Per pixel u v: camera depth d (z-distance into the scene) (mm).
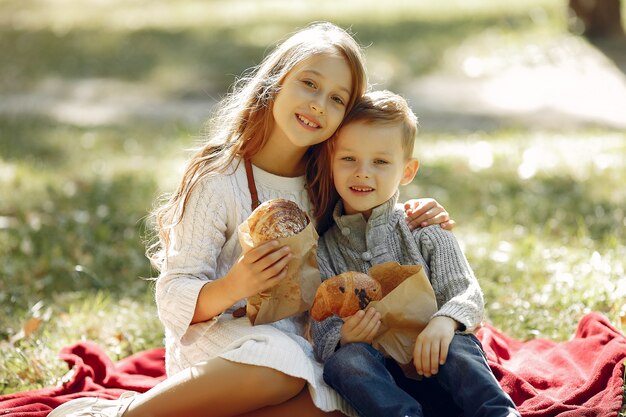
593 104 13883
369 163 3967
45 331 5156
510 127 12047
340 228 4094
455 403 3660
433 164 9422
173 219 3930
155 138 11898
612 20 17281
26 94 16500
